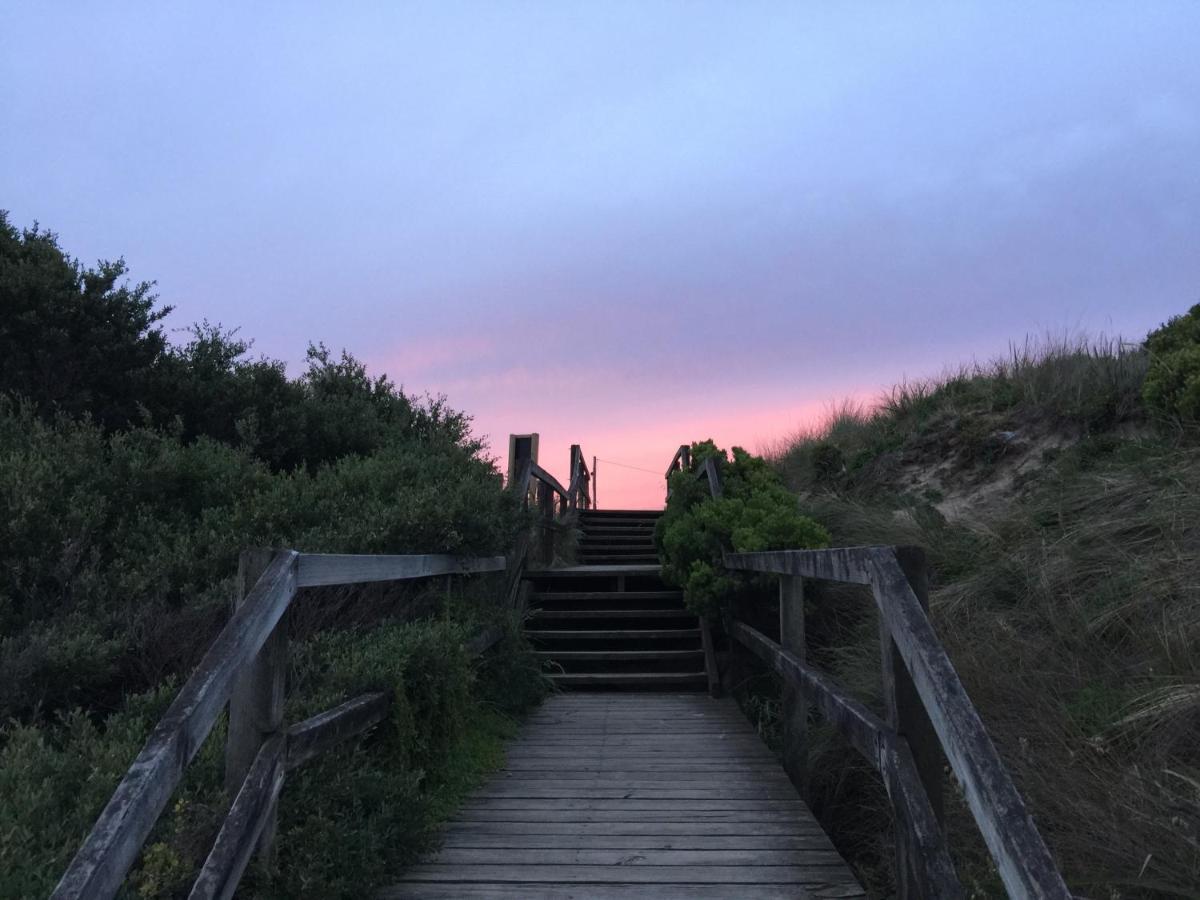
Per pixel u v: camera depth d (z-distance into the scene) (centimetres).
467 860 366
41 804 256
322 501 600
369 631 507
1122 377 816
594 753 549
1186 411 655
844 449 1132
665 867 359
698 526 835
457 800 440
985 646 464
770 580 689
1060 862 309
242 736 273
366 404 940
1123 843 299
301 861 281
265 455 796
